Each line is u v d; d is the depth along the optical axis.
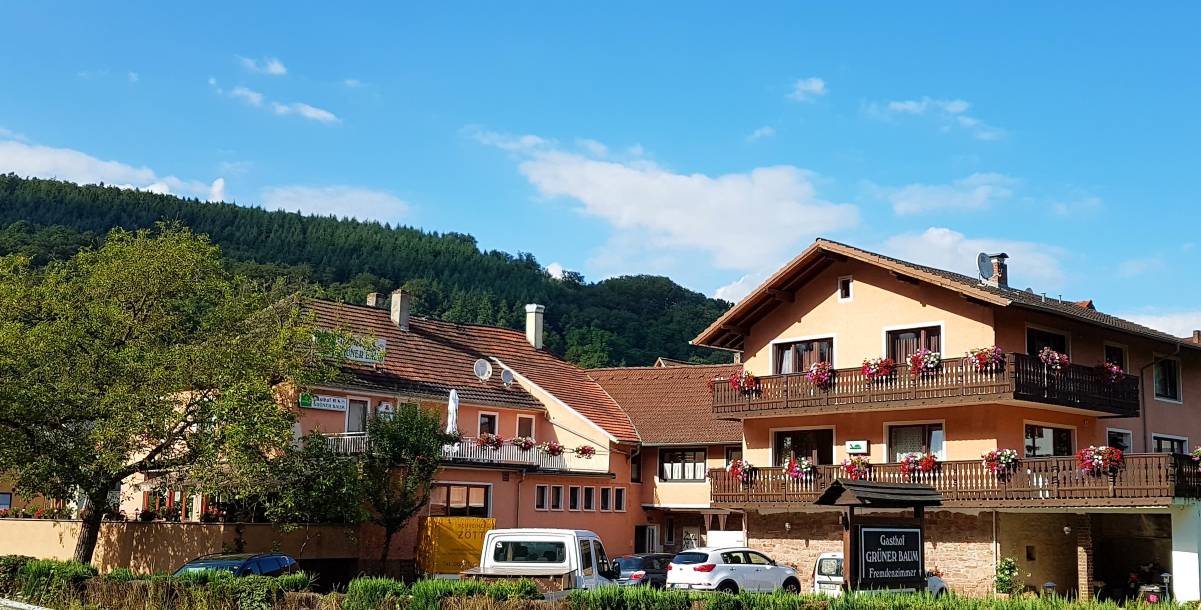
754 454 38.31
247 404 28.61
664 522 47.53
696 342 38.81
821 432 36.88
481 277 133.62
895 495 21.33
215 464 29.34
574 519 43.50
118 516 36.72
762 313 38.47
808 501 35.16
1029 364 32.09
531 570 22.95
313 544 34.34
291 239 134.50
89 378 29.02
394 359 42.31
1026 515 33.16
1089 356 36.44
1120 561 35.34
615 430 46.22
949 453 33.66
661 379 50.47
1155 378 39.22
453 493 38.78
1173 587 29.84
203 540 32.53
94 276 30.44
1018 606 14.63
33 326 29.58
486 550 23.42
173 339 31.31
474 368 44.88
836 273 36.78
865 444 35.34
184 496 37.06
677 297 116.94
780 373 37.78
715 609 16.08
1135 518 34.38
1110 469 29.91
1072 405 33.19
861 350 35.69
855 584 20.11
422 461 35.16
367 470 34.56
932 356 32.97
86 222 118.75
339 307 43.56
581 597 16.89
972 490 32.03
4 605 21.69
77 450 28.97
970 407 33.34
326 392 37.72
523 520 41.34
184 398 30.92
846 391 34.88
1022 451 33.12
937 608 14.75
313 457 32.78
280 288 36.38
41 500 44.41
